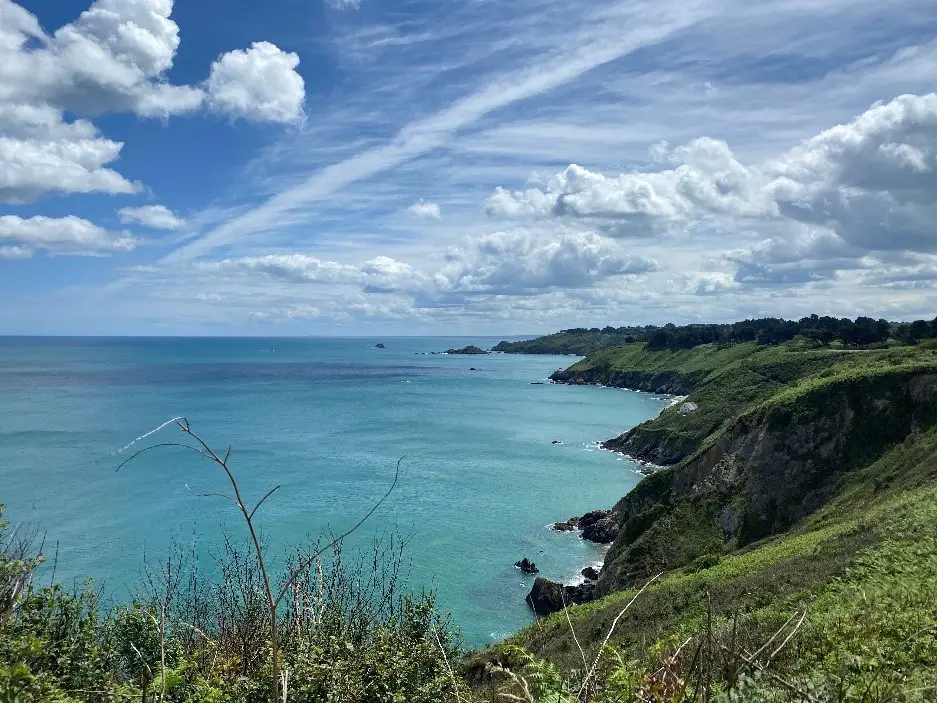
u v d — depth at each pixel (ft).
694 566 119.34
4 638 21.13
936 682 17.43
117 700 19.19
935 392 152.76
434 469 249.75
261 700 20.98
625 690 13.41
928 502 64.59
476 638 117.70
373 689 22.70
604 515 185.26
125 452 253.44
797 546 83.92
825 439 157.89
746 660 13.21
